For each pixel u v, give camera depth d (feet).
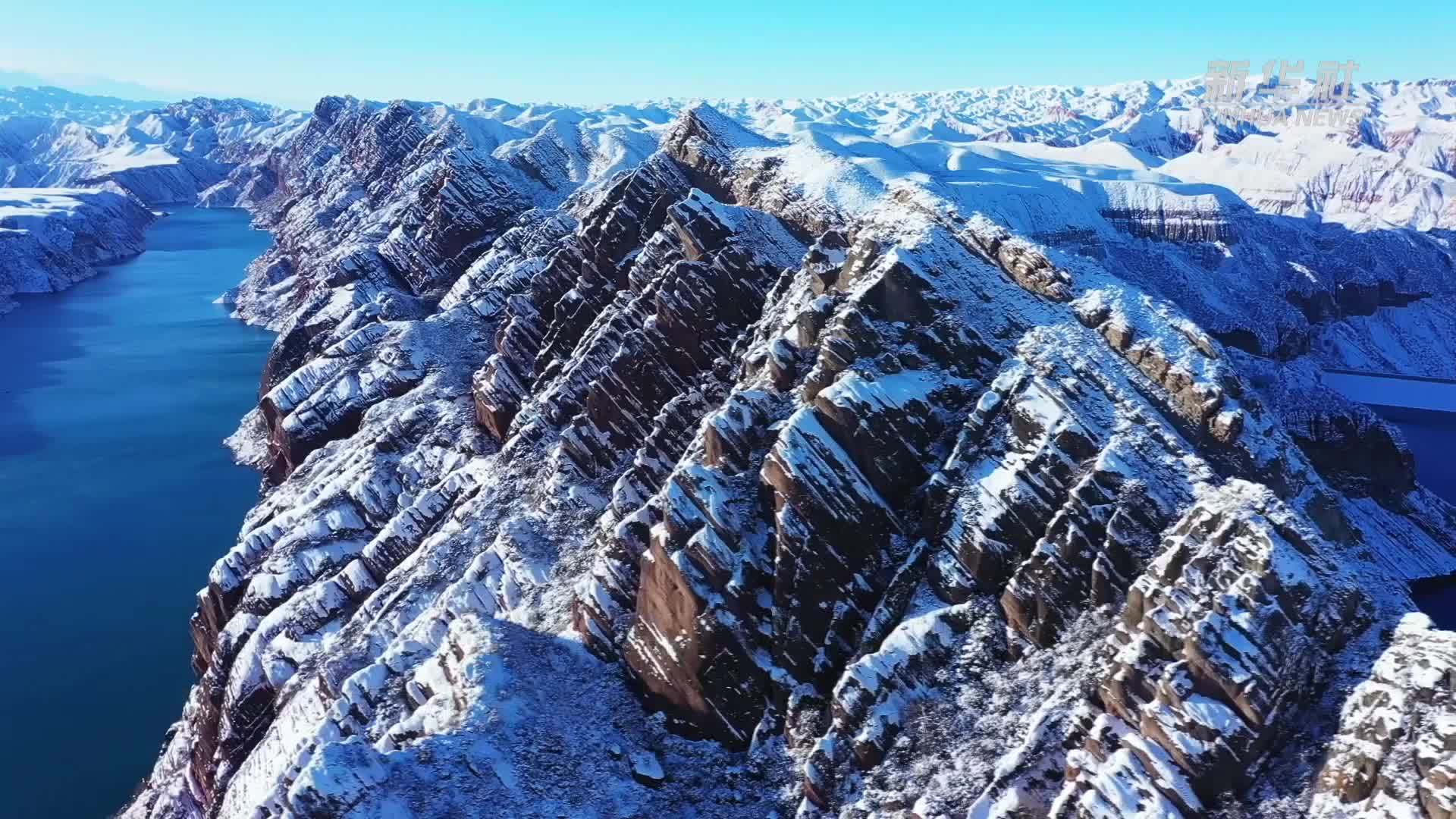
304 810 110.63
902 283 151.53
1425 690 89.66
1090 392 134.21
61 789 184.96
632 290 238.07
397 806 112.47
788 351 160.04
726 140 287.48
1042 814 100.32
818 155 264.72
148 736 201.16
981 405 135.85
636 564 153.89
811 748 124.36
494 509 204.95
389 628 182.19
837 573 132.05
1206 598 100.73
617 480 199.93
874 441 136.46
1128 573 114.83
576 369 226.58
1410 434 341.62
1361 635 101.50
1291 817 90.22
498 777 121.49
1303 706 96.84
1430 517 238.89
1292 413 256.11
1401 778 86.07
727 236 220.84
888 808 108.27
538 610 169.68
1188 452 126.93
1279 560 101.09
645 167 275.18
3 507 308.81
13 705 209.46
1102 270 166.61
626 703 142.00
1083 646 112.06
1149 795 93.81
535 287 277.23
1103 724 99.96
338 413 292.40
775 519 136.77
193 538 287.89
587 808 120.26
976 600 122.21
